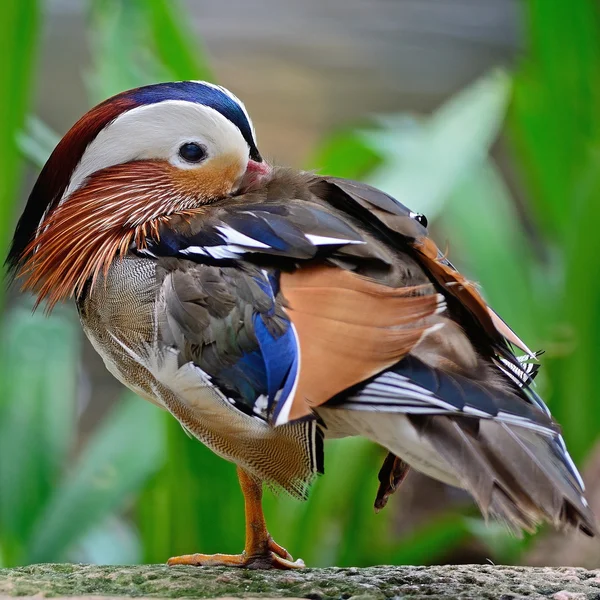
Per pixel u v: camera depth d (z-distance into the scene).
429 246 4.86
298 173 5.63
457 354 4.54
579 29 10.86
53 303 5.69
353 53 28.00
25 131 9.07
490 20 30.05
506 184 19.72
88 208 5.64
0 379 9.25
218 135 5.59
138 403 8.90
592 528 4.12
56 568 5.45
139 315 5.15
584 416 9.79
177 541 8.18
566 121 11.17
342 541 8.98
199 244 5.08
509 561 9.31
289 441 4.78
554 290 10.78
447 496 11.59
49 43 26.50
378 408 4.38
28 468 9.04
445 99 25.64
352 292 4.61
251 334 4.75
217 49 27.64
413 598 4.89
